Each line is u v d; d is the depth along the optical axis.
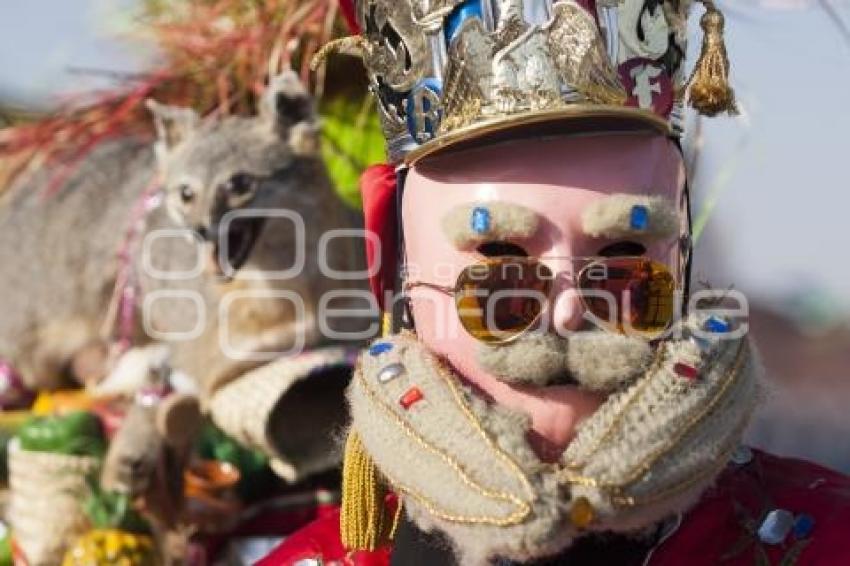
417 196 2.02
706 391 1.87
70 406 3.79
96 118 4.13
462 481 1.85
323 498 3.64
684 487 1.83
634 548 1.99
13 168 4.25
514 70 1.92
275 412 3.46
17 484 3.55
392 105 2.10
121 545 3.43
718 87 1.98
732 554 1.97
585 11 1.91
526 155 1.92
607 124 1.92
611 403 1.88
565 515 1.80
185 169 3.67
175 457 3.53
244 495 3.66
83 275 4.07
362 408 1.99
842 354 6.37
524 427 1.90
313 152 3.68
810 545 1.94
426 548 2.05
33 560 3.53
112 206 4.09
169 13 3.87
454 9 1.97
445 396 1.92
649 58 1.97
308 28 3.53
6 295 4.17
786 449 5.68
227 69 3.79
